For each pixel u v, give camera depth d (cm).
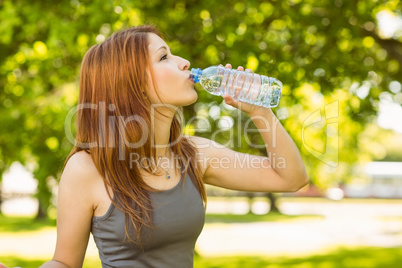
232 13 708
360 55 774
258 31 724
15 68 723
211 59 721
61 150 764
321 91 723
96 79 183
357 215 2188
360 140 1163
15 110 781
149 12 679
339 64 708
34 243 1275
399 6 734
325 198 3616
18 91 760
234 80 218
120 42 184
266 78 222
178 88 184
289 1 729
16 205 3011
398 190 3425
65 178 179
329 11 713
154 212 178
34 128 784
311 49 730
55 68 677
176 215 181
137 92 181
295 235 1430
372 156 2056
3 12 626
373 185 3456
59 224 180
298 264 931
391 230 1562
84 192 178
